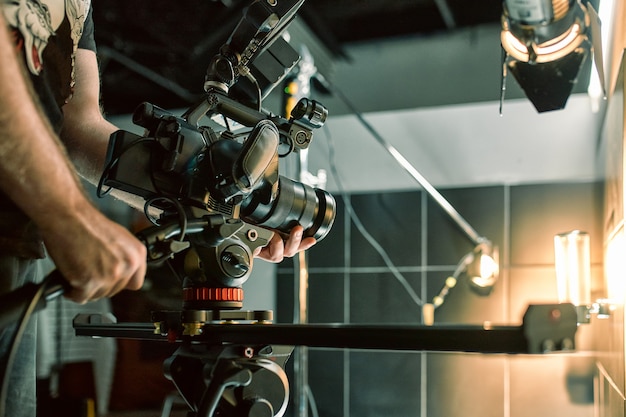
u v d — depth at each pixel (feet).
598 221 10.10
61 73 3.13
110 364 10.83
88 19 3.85
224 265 3.00
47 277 2.41
